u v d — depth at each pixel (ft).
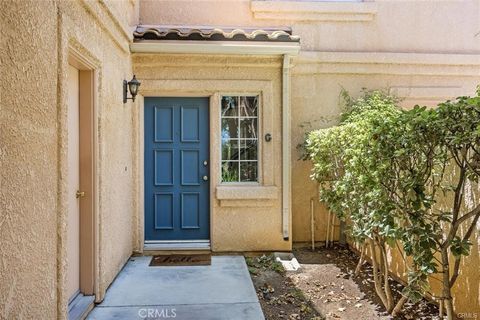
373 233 12.59
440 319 10.96
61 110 9.00
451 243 9.82
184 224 19.56
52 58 8.64
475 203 10.57
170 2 21.34
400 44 21.91
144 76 18.72
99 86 12.67
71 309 11.29
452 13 22.21
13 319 6.89
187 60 18.79
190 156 19.60
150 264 17.12
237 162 19.62
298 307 13.04
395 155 10.37
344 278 15.83
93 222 12.46
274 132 19.33
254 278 15.80
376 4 21.50
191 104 19.57
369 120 12.08
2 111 6.58
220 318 11.62
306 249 20.15
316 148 17.95
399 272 14.73
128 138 17.44
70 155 11.66
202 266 16.88
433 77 21.89
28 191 7.47
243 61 19.03
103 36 13.09
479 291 10.48
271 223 19.25
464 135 8.77
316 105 21.11
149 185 19.43
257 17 21.52
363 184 12.21
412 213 10.28
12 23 6.91
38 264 7.88
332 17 21.47
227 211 19.11
